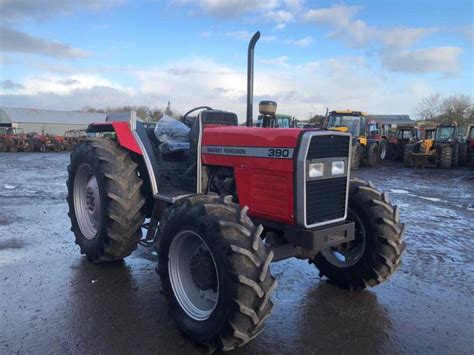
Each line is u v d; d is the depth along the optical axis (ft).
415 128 82.69
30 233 19.99
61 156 87.86
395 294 13.64
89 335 10.47
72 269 15.02
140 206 14.39
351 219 13.46
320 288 13.98
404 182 46.62
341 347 10.25
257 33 13.53
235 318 9.09
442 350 10.23
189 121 17.07
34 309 11.80
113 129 15.42
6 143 105.50
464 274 15.66
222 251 9.30
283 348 10.14
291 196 10.61
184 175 14.61
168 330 10.82
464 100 177.06
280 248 11.02
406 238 20.92
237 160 11.84
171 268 10.93
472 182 47.01
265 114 13.07
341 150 11.21
